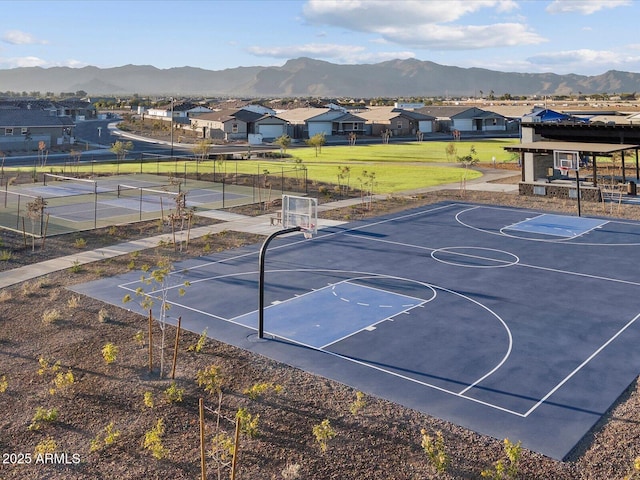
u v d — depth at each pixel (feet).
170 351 58.34
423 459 40.11
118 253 98.22
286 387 50.60
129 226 118.83
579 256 93.50
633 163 209.77
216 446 40.29
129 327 64.75
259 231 114.01
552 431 43.06
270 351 58.08
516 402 47.50
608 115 258.16
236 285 79.92
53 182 185.26
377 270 86.58
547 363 54.75
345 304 71.72
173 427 44.47
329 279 82.28
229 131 367.25
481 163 234.99
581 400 47.67
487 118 443.73
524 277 82.48
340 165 233.76
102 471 39.06
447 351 57.67
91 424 44.91
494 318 66.59
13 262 92.63
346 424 44.62
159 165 236.22
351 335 61.98
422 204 143.33
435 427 43.93
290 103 560.20
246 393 49.19
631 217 124.47
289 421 45.19
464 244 102.37
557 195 148.56
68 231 114.42
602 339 60.29
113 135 386.93
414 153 283.79
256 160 258.16
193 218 125.39
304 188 170.81
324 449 40.93
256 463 39.86
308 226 67.62
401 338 61.05
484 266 88.28
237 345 59.57
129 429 44.19
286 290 77.56
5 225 119.75
